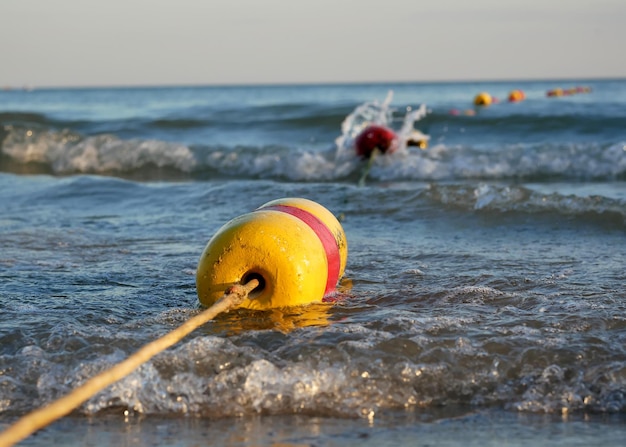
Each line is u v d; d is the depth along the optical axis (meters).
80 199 10.04
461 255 6.50
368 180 13.27
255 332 4.26
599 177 12.61
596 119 16.94
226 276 4.61
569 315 4.57
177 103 36.94
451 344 4.04
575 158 12.99
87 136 16.72
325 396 3.61
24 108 31.83
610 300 4.91
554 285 5.38
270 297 4.68
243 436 3.27
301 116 19.50
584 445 3.17
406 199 8.95
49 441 3.26
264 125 18.83
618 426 3.34
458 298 5.08
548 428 3.34
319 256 4.79
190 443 3.21
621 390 3.63
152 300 5.22
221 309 4.01
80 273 6.05
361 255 6.54
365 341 4.04
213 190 10.02
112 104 36.31
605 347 4.02
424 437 3.26
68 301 5.16
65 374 3.77
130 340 4.15
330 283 4.98
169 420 3.44
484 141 16.28
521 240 7.17
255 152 14.91
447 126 17.38
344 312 4.74
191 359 3.82
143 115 22.61
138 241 7.34
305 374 3.71
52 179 12.89
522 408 3.54
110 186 10.79
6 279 5.84
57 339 4.17
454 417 3.46
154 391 3.62
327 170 13.71
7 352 4.09
